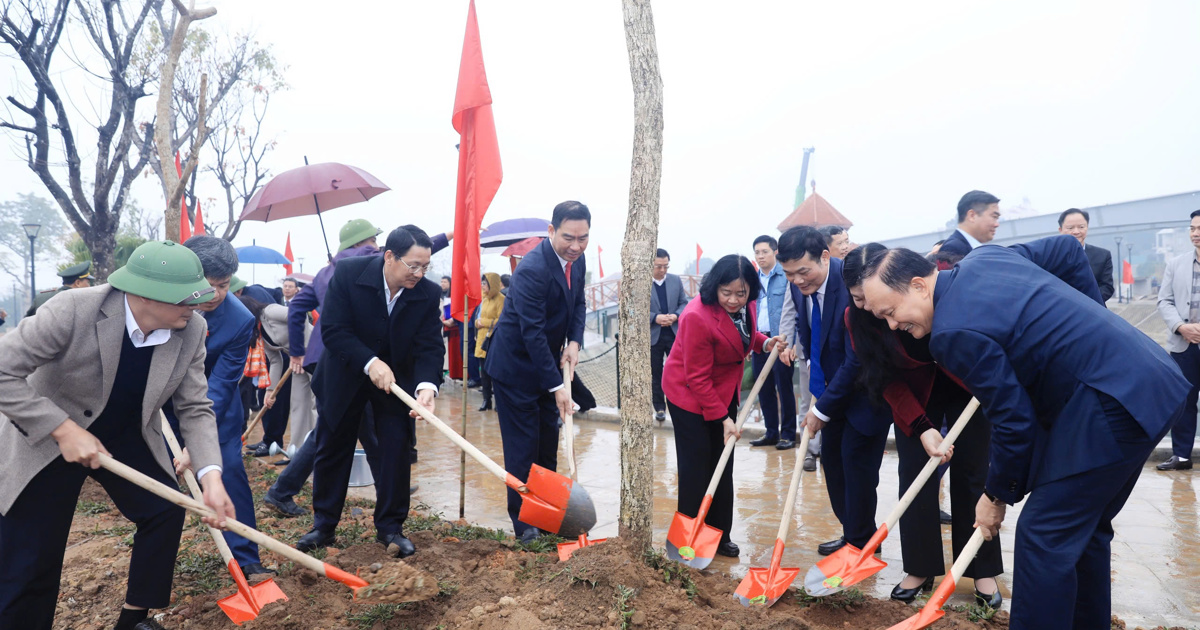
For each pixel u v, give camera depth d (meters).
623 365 3.61
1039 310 2.51
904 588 3.61
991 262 2.67
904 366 3.41
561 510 3.85
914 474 3.61
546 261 4.44
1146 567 3.97
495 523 4.98
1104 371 2.40
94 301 2.76
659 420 8.41
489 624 2.93
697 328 4.04
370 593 3.02
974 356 2.50
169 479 3.12
